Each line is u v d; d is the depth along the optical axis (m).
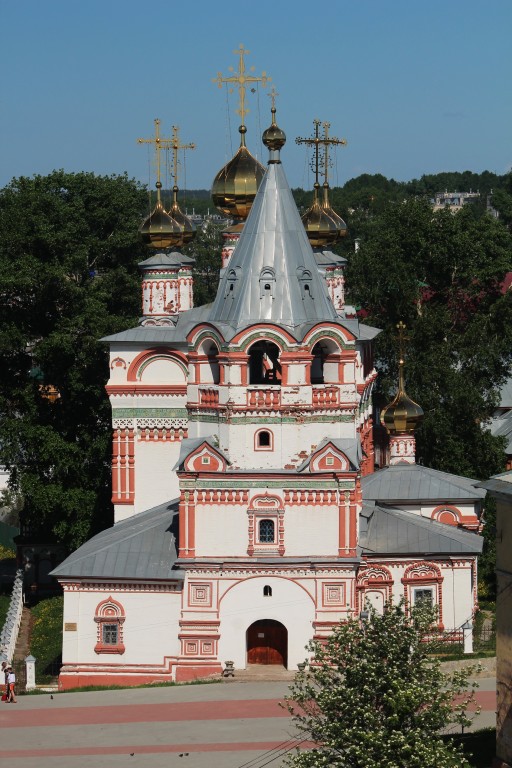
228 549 165.75
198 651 166.88
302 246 168.75
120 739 144.88
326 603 165.25
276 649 166.62
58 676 173.50
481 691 152.38
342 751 119.19
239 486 165.12
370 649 123.62
